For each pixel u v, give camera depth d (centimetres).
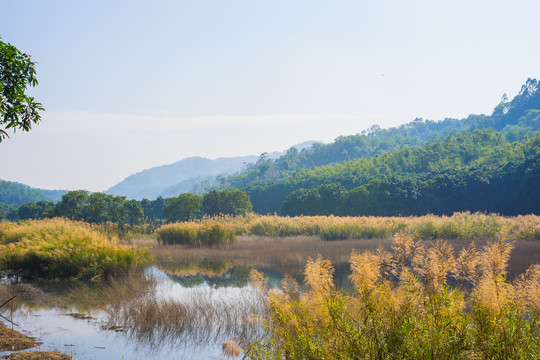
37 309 1095
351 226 2916
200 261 1994
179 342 811
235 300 1134
